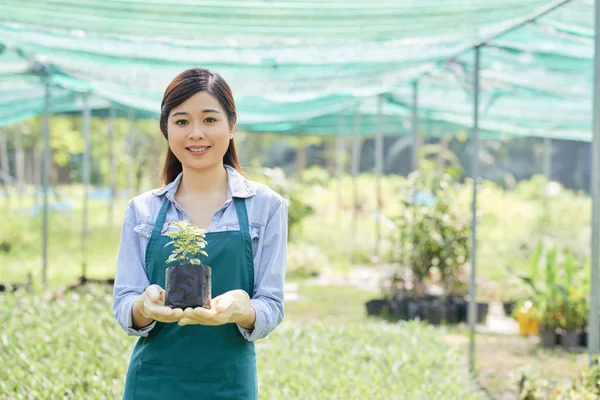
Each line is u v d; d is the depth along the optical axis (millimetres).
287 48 5680
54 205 18375
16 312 6883
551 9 5191
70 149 19719
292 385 5000
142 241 2615
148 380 2547
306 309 9969
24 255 14031
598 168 4734
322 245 15055
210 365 2523
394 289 9844
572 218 16891
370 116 15359
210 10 4512
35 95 10219
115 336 6004
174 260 2502
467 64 8102
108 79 6812
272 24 4898
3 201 20344
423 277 9703
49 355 5637
